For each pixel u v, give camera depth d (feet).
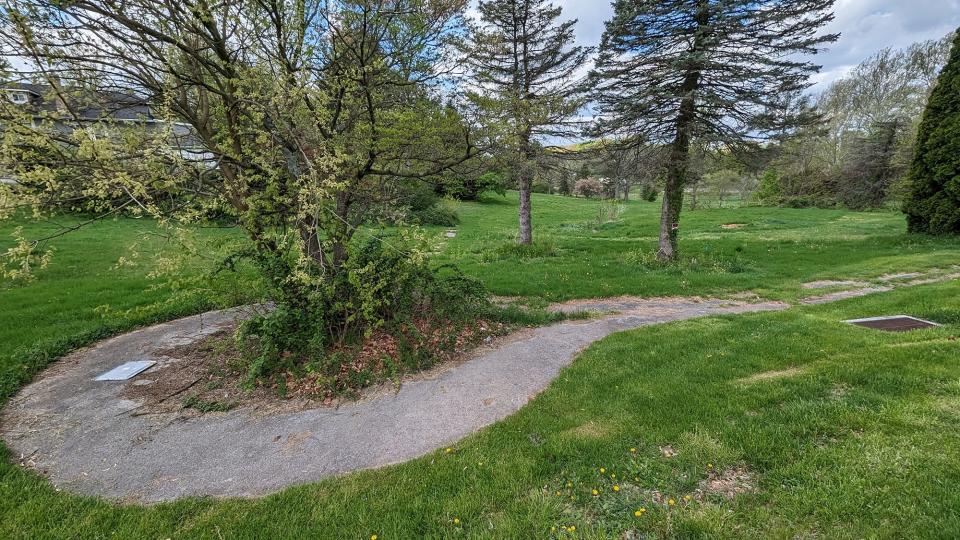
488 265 41.88
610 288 31.78
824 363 15.90
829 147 113.19
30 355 18.93
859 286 31.99
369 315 17.84
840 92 110.42
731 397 13.75
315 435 13.15
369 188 21.13
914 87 93.45
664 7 36.37
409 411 14.44
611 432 12.31
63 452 12.41
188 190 14.57
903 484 9.30
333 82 17.51
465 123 20.40
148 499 10.44
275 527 9.34
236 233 19.27
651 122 39.06
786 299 28.73
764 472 10.23
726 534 8.45
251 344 18.60
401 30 18.38
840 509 8.82
